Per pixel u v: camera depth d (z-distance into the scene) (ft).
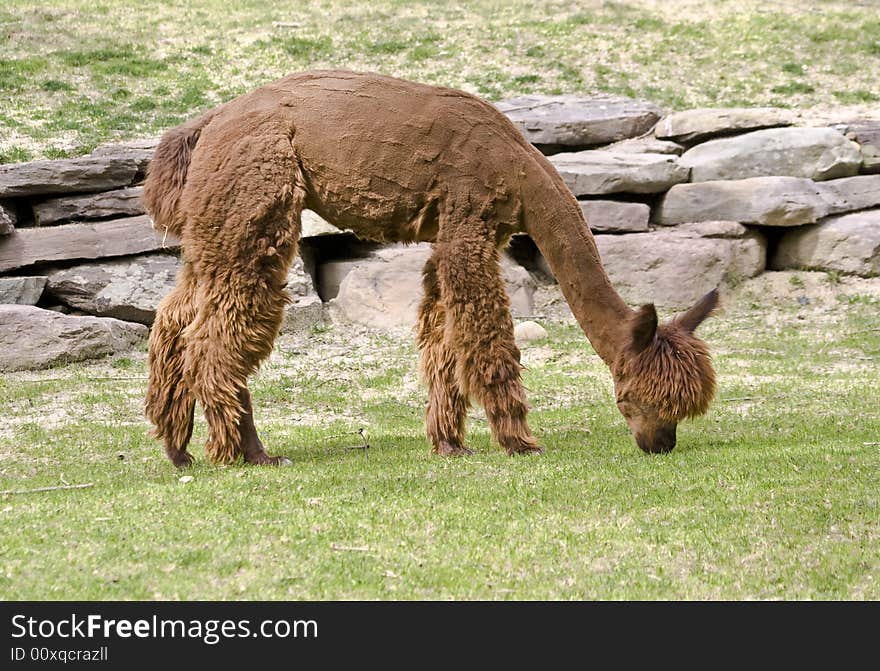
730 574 23.06
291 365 59.21
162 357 34.47
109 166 67.41
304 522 26.40
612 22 106.01
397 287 69.72
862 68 95.61
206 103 87.97
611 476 31.27
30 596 21.29
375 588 22.16
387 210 34.37
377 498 28.94
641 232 74.69
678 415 33.30
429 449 37.04
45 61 93.76
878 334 64.23
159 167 35.32
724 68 96.12
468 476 31.65
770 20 106.11
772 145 76.28
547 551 24.38
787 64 96.12
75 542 24.82
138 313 64.59
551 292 75.51
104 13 108.17
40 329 57.41
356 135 33.86
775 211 72.84
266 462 34.50
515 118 80.84
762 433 39.45
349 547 24.59
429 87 35.09
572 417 44.93
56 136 79.77
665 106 88.43
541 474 31.68
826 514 27.02
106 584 22.02
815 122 81.87
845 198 75.51
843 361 58.49
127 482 32.58
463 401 36.27
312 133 33.94
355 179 33.96
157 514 27.27
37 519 26.91
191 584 22.16
